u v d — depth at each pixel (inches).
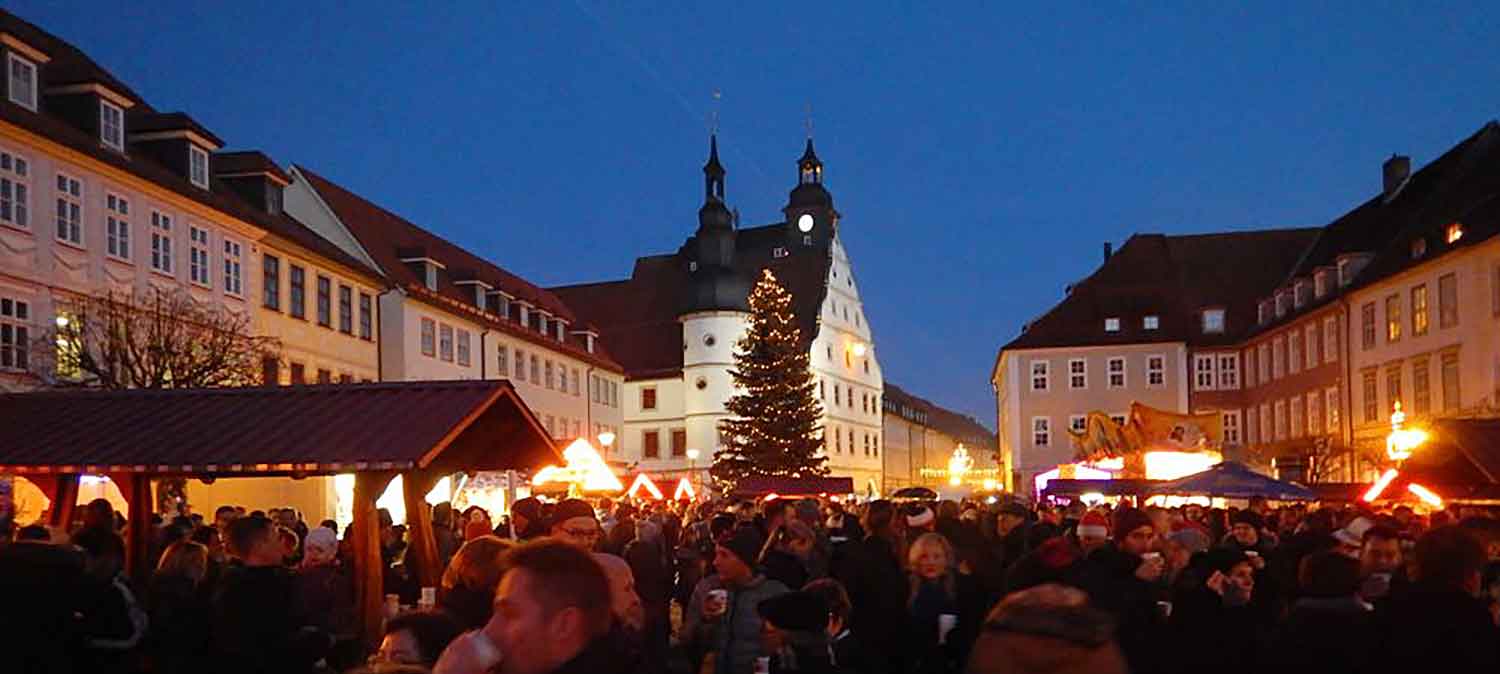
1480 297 1705.2
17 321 1067.3
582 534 381.4
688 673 343.3
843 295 3814.0
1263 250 3031.5
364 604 463.8
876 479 4018.2
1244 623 312.2
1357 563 257.9
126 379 1005.8
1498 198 1756.9
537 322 2518.5
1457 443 625.9
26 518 952.9
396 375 1843.0
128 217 1229.1
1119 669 101.3
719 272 3405.5
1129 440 1211.9
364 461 462.0
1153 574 340.5
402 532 616.4
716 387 3358.8
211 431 497.4
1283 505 1062.4
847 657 292.2
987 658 103.0
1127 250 3097.9
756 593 336.2
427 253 2014.0
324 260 1643.7
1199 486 905.5
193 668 340.5
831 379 3663.9
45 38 1348.4
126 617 322.0
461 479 1646.2
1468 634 234.2
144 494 503.2
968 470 4530.0
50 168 1118.4
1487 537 366.6
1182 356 2901.1
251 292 1461.6
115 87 1228.5
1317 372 2354.8
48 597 269.0
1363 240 2394.2
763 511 597.3
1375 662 239.8
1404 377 1953.7
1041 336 2982.3
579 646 152.7
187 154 1355.8
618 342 3540.8
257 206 1561.3
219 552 506.9
